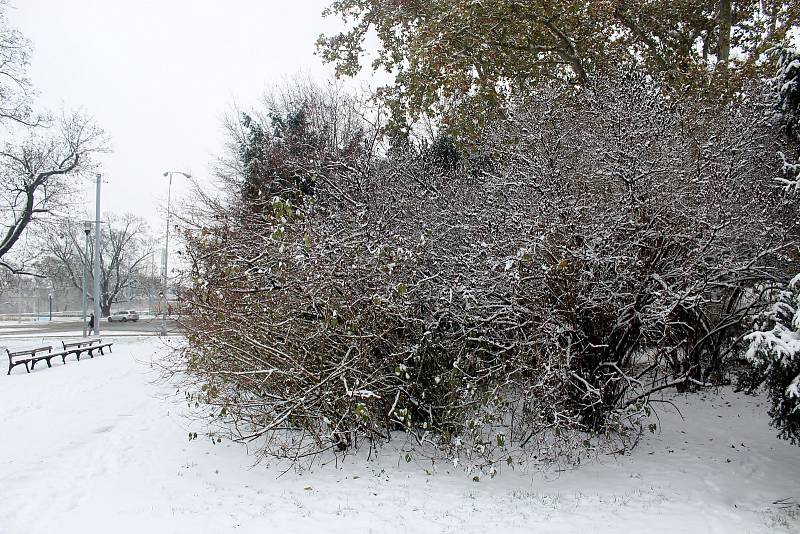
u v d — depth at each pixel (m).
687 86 11.26
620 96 8.06
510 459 6.19
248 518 5.45
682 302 6.32
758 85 9.27
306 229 6.75
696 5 13.87
